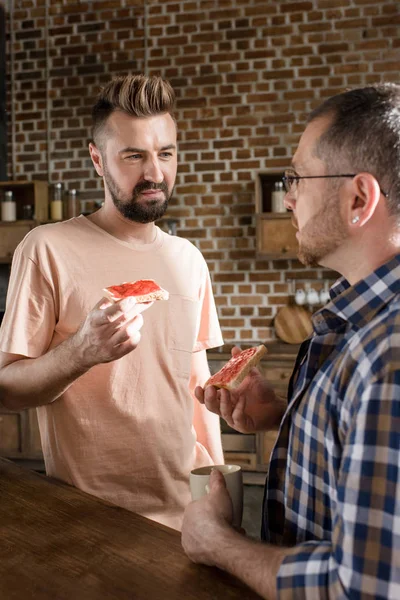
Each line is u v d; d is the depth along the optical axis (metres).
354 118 0.92
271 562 0.86
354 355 0.84
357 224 0.93
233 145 4.84
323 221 0.96
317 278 4.76
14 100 5.14
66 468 1.72
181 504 1.81
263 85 4.78
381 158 0.90
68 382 1.59
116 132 1.66
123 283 1.68
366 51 4.62
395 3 4.56
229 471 1.25
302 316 4.73
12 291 1.73
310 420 0.93
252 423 1.33
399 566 0.72
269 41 4.75
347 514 0.75
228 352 4.44
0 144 5.04
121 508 1.33
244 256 4.86
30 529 1.23
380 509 0.73
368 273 0.95
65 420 1.72
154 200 1.70
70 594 0.96
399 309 0.83
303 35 4.70
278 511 1.07
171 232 4.85
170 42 4.88
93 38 5.00
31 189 5.04
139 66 4.94
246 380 1.34
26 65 5.11
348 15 4.63
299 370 1.08
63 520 1.27
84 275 1.74
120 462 1.73
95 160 1.82
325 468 0.91
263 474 4.32
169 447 1.78
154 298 1.47
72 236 1.76
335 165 0.94
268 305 4.83
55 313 1.75
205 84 4.86
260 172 4.50
